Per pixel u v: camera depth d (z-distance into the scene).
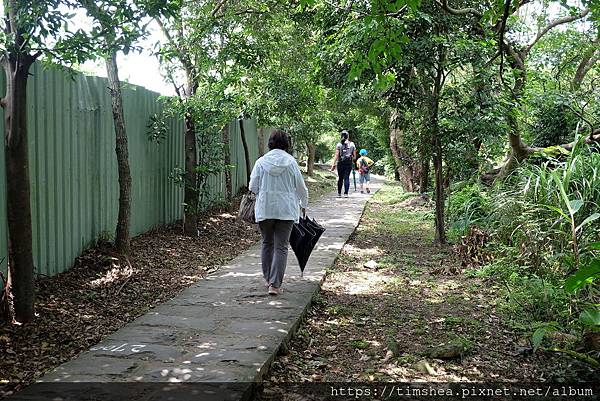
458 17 8.22
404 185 17.55
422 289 6.50
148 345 4.26
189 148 9.04
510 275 6.36
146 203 8.51
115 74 6.80
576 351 4.46
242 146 14.76
